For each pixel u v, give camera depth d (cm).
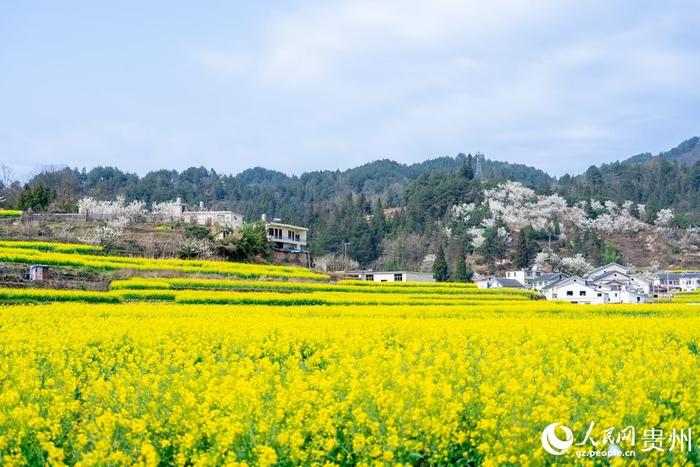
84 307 3434
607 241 17138
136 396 1273
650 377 1389
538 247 14800
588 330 2509
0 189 14212
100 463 1012
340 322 2805
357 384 1278
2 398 1258
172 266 5812
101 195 15975
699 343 2359
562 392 1378
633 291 9056
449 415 1152
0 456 1093
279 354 2091
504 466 1055
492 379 1434
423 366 1548
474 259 14712
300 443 1059
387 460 1018
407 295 5203
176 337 2339
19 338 2136
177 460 1096
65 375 1559
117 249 6794
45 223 7525
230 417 1135
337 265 11562
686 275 12275
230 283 5175
